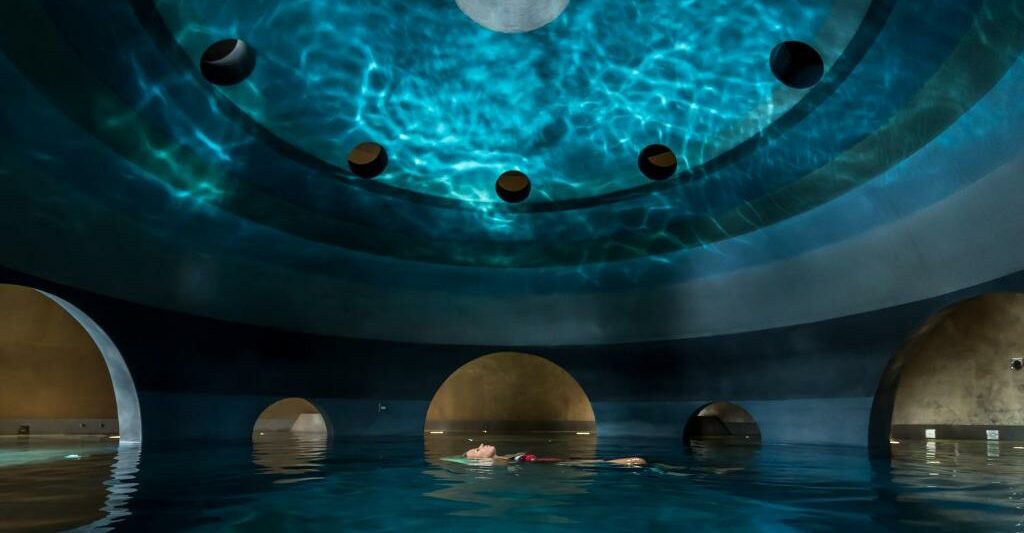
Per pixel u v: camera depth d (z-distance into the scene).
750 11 8.01
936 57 6.81
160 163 8.49
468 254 12.16
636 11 8.71
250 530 3.34
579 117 10.23
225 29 7.81
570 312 12.71
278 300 11.05
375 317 12.16
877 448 9.30
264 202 9.97
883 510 4.06
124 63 7.10
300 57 8.66
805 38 7.77
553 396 17.62
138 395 8.95
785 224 10.05
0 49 5.96
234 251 10.25
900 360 9.20
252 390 10.56
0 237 7.07
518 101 10.09
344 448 9.09
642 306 12.27
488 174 11.04
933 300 8.48
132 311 8.95
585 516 3.81
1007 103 6.56
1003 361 12.41
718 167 9.97
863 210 8.98
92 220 8.18
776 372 10.73
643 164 10.66
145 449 8.36
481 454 7.45
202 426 9.83
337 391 11.70
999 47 6.18
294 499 4.36
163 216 9.07
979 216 7.54
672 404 11.95
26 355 14.37
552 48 9.37
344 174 10.31
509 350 12.86
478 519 3.70
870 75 7.59
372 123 9.85
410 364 12.41
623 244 11.81
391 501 4.29
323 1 8.18
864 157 8.48
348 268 11.59
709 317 11.59
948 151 7.52
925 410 13.45
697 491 4.88
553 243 12.01
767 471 6.31
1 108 6.48
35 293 14.35
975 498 4.57
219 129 8.72
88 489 4.72
